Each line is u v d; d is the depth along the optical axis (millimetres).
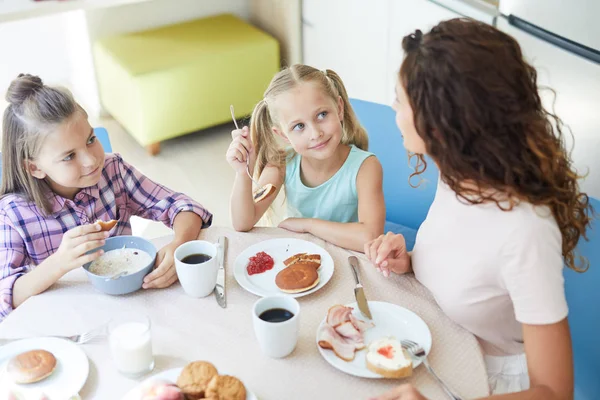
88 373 1161
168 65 3236
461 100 1048
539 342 1134
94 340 1239
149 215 1774
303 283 1341
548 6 2109
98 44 3475
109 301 1342
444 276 1280
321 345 1193
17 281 1410
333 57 3350
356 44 3133
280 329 1151
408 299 1336
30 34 3973
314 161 1774
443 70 1050
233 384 1082
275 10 3607
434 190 2002
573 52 2080
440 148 1117
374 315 1278
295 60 3615
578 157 2154
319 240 1536
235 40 3455
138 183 1778
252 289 1352
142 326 1168
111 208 1727
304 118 1643
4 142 1547
